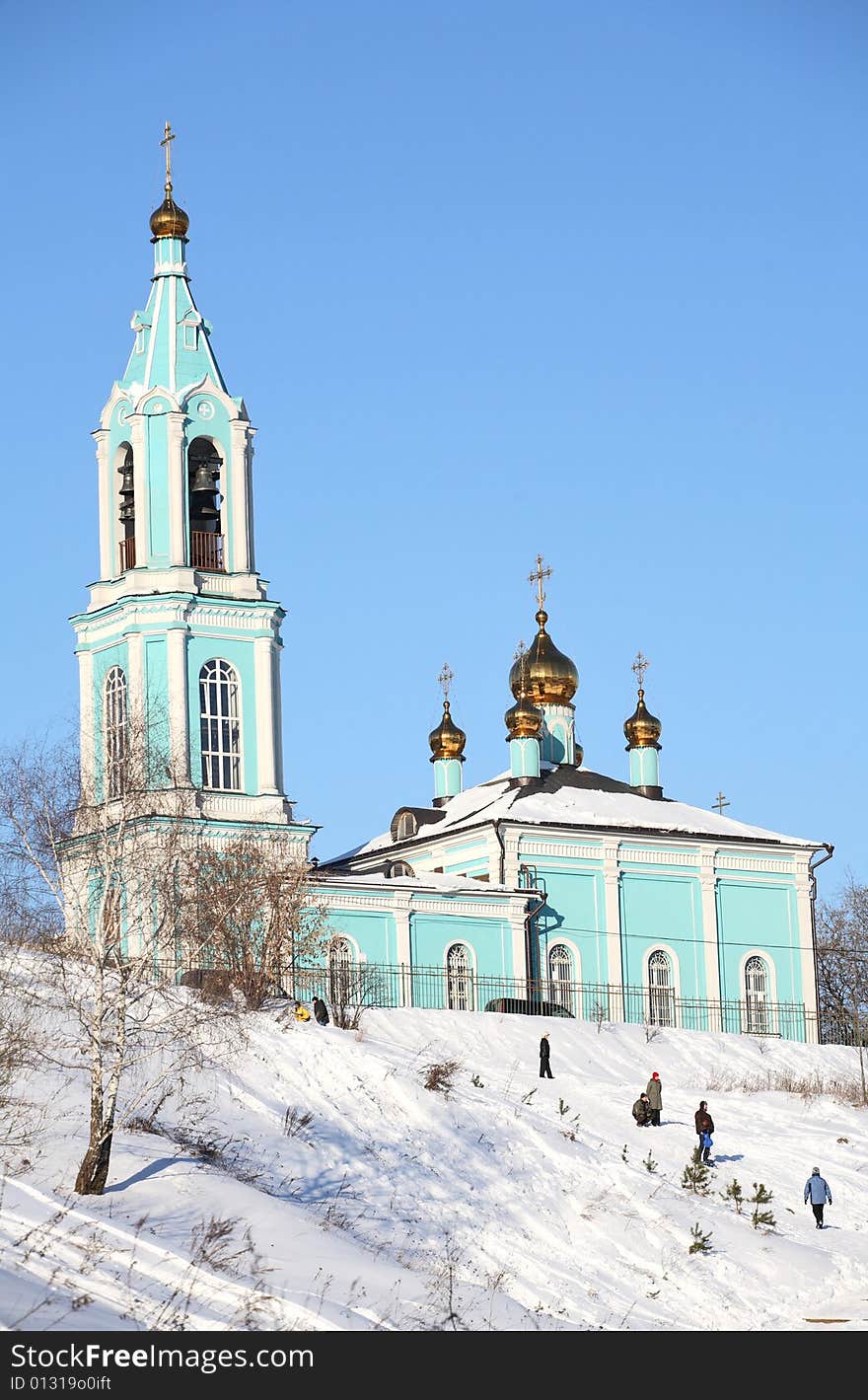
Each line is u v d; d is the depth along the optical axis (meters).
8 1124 36.19
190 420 68.31
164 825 37.12
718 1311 38.62
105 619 67.88
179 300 69.81
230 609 67.62
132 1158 35.94
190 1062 41.19
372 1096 46.03
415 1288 33.56
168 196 70.50
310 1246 33.84
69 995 35.56
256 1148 40.75
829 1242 44.19
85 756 38.53
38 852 34.94
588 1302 37.84
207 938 39.56
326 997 64.62
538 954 73.31
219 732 67.19
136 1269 30.30
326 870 72.94
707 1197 45.56
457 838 75.75
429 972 69.31
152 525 67.50
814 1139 52.00
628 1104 53.16
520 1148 45.88
